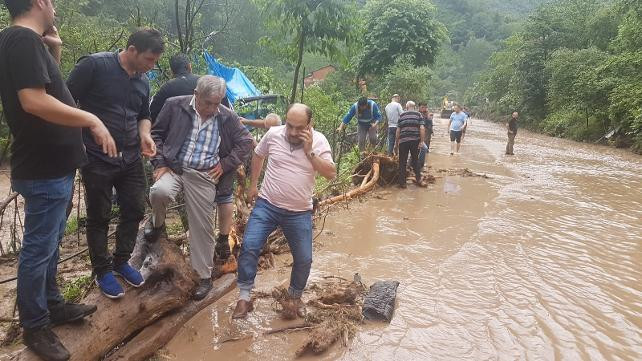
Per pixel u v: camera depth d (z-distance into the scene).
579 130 24.89
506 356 3.65
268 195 4.03
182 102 3.96
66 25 11.60
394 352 3.66
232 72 13.39
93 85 3.33
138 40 3.33
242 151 4.15
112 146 2.77
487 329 4.04
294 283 4.16
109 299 3.52
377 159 9.87
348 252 5.86
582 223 7.41
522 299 4.62
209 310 4.27
